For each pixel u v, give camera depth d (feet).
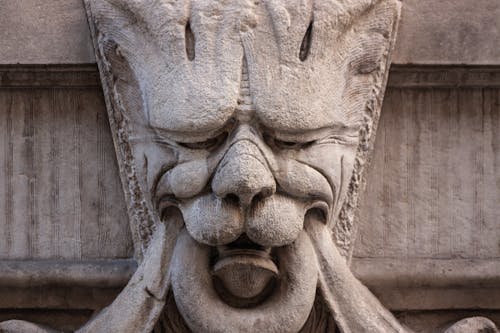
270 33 13.28
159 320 14.11
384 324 14.03
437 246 14.85
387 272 14.73
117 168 14.78
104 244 14.75
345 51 13.64
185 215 13.43
